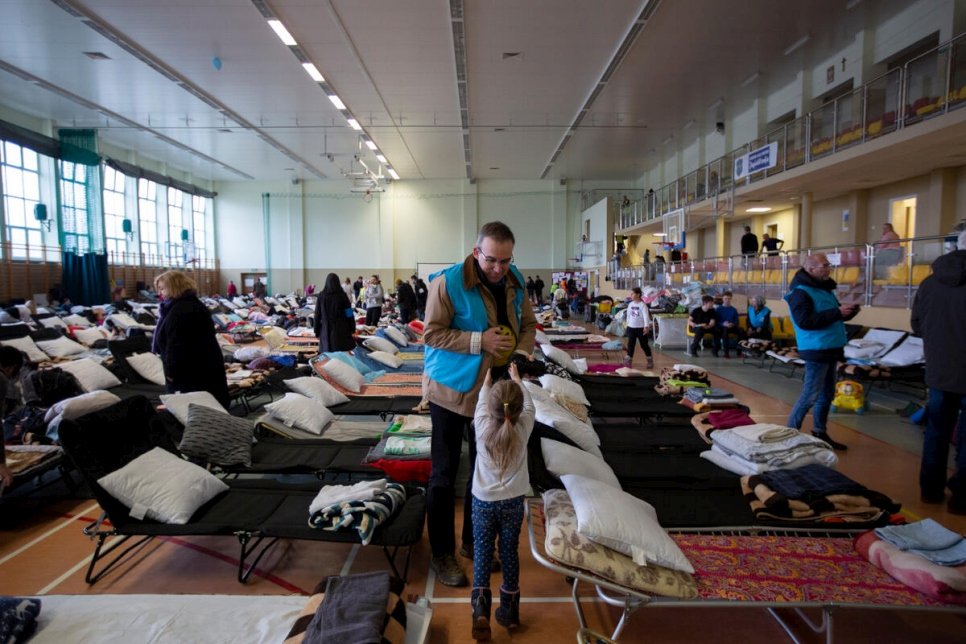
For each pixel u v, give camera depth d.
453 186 23.92
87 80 11.56
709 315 9.77
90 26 9.01
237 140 17.11
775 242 12.27
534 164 21.03
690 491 2.79
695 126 15.71
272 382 5.39
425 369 2.45
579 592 2.45
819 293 4.09
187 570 2.64
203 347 3.84
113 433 2.72
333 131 16.00
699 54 10.65
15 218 13.13
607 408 4.32
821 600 1.90
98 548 2.50
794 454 2.85
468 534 2.59
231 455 3.18
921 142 7.57
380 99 13.11
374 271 24.06
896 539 2.17
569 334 10.02
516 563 2.11
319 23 9.15
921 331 3.29
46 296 13.18
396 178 23.67
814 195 12.32
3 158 12.77
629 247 22.50
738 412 3.86
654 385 5.28
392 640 1.77
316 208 24.00
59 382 4.53
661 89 12.62
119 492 2.46
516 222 24.16
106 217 17.06
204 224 23.55
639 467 3.09
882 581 2.03
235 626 1.93
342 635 1.67
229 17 8.86
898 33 9.07
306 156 19.55
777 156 10.98
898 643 2.11
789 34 9.84
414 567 2.65
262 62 10.79
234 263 24.16
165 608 2.03
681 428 3.85
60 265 14.38
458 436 2.41
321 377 5.18
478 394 2.30
